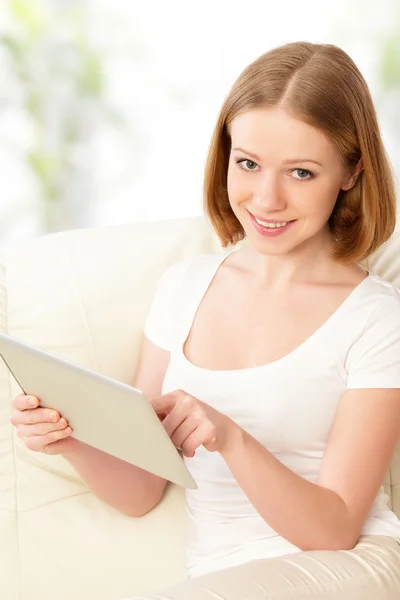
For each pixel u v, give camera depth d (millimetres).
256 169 1632
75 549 1842
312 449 1696
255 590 1402
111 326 1944
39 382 1507
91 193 3631
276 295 1772
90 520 1861
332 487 1596
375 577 1507
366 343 1674
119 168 3617
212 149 1815
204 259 1931
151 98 3568
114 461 1788
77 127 3570
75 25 3488
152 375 1872
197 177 3621
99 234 2033
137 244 2016
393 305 1709
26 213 3607
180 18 3510
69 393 1469
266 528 1677
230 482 1708
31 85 3510
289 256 1761
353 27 3516
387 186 1719
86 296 1951
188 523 1783
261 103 1590
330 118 1580
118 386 1354
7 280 1997
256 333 1755
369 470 1607
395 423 1642
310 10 3506
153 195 3646
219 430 1520
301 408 1680
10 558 1844
